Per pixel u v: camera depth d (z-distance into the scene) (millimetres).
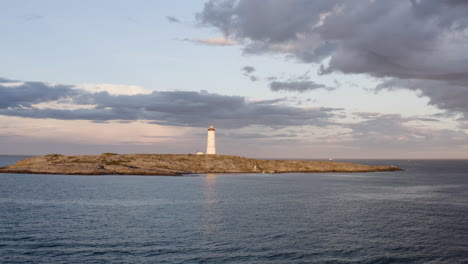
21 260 29234
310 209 55125
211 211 52125
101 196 67625
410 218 48438
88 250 32156
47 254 30875
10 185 85812
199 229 40375
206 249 32938
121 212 50562
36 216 46875
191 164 154375
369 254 32125
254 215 49281
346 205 60125
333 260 30391
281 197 69312
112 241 35062
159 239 36000
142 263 29000
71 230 39188
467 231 40844
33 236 36531
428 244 35438
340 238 37219
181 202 60812
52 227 40500
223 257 30781
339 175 151375
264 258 30672
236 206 57125
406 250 33469
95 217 46656
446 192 84062
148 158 154500
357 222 45344
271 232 39438
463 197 73875
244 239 36375
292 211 53000
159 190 79250
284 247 33844
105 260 29547
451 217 49438
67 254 30953
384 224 44281
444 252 32969
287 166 172125
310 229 41094
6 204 56656
